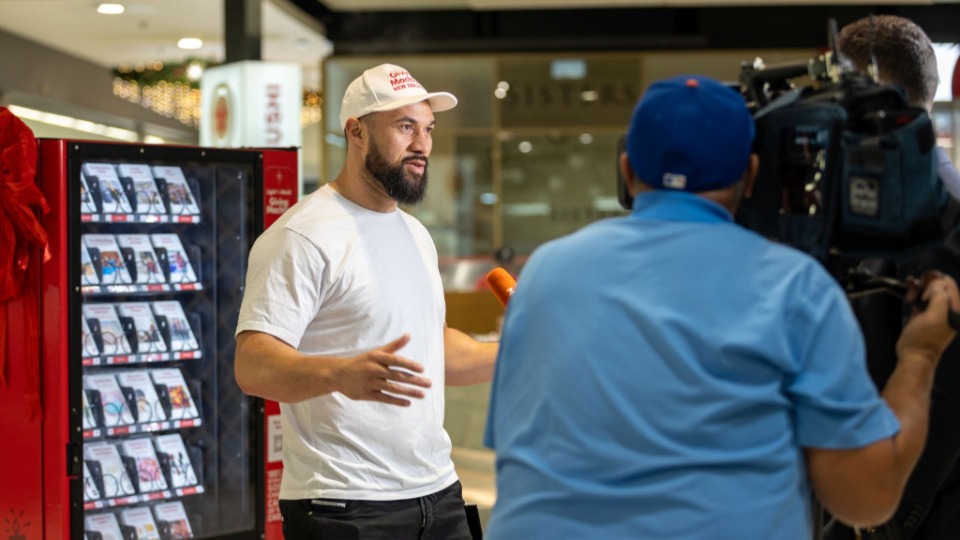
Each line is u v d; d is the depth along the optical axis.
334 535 2.84
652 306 1.67
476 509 3.17
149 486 4.29
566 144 12.55
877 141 1.76
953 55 8.02
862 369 1.64
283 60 13.07
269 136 8.27
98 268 4.11
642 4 10.60
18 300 3.93
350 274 2.89
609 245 1.74
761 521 1.61
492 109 12.45
